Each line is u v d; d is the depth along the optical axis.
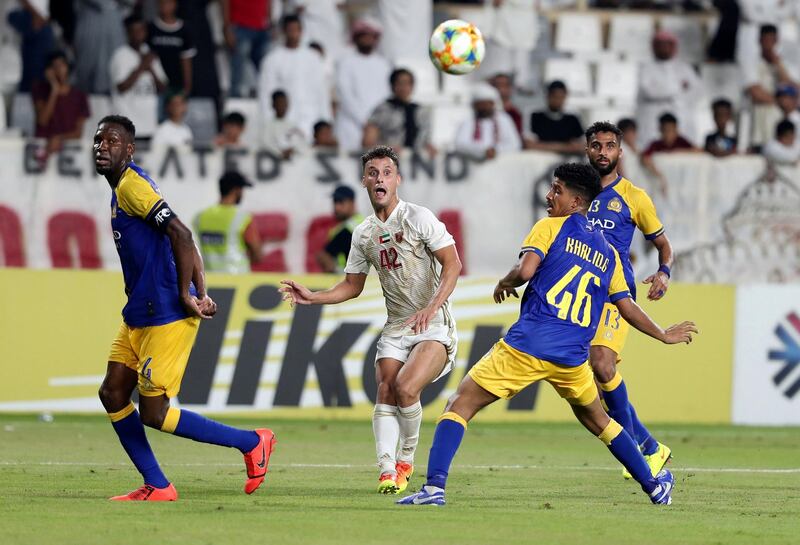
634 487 28.44
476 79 67.62
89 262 53.44
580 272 23.50
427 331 26.66
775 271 57.47
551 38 69.88
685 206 56.97
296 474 30.22
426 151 55.00
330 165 54.78
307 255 54.69
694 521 22.28
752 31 69.00
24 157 52.78
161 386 23.47
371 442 40.22
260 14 63.22
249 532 19.52
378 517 21.62
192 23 60.53
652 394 50.06
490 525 20.94
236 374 47.12
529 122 64.06
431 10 66.50
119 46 61.06
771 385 51.03
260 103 60.50
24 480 27.48
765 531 21.08
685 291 50.47
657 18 71.00
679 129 66.75
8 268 47.03
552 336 23.25
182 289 23.05
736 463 35.84
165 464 32.47
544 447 40.16
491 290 48.66
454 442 23.52
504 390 23.45
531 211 55.59
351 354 48.00
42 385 47.09
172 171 54.12
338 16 66.31
